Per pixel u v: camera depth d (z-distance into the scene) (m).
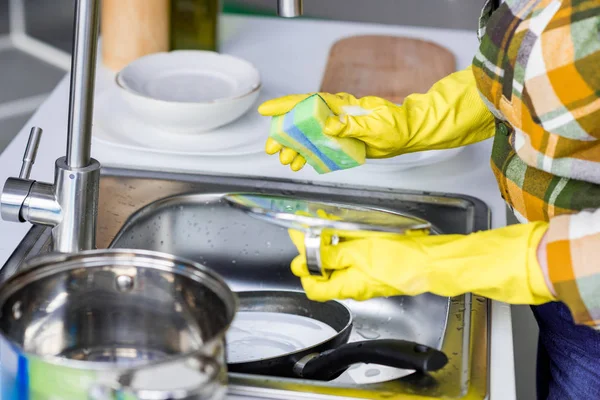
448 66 1.72
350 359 0.83
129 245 1.13
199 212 1.19
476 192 1.25
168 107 1.28
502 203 1.22
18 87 3.66
